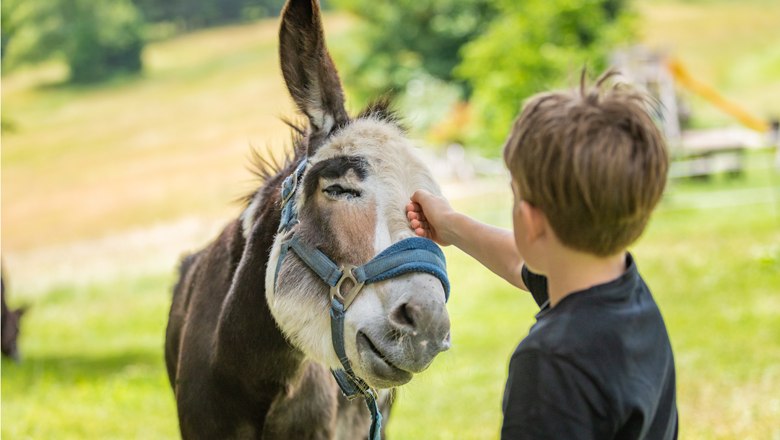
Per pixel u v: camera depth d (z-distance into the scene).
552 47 16.86
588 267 1.94
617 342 1.88
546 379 1.86
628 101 1.90
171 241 24.45
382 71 29.06
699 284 12.32
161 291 17.42
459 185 21.91
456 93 28.00
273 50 50.12
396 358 2.67
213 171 32.41
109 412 7.86
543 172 1.87
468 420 7.20
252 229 3.26
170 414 7.85
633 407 1.86
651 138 1.87
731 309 10.80
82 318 14.90
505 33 17.20
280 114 3.86
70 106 44.97
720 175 20.47
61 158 36.62
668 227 16.73
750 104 31.38
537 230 1.95
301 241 2.90
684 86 23.20
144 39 50.94
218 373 3.27
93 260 22.73
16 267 23.03
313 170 2.94
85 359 11.06
